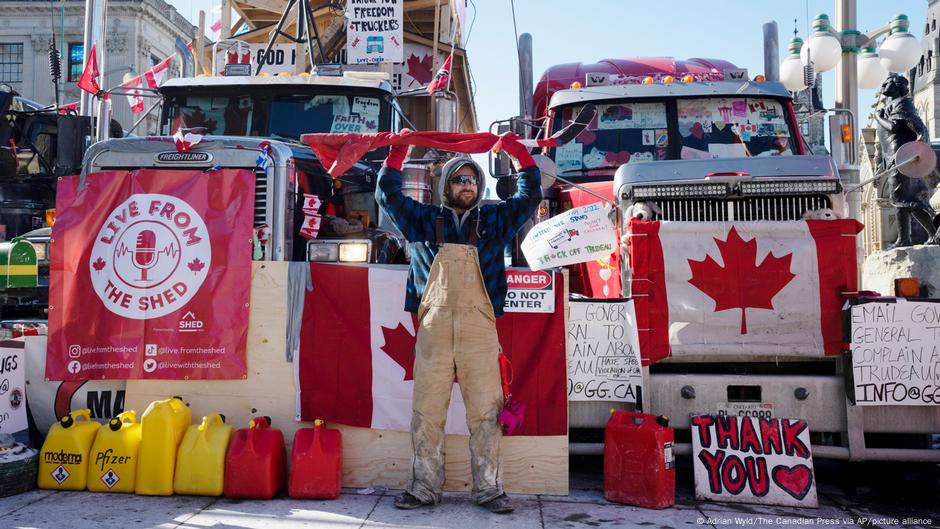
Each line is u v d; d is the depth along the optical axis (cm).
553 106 759
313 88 825
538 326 508
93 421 502
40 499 462
